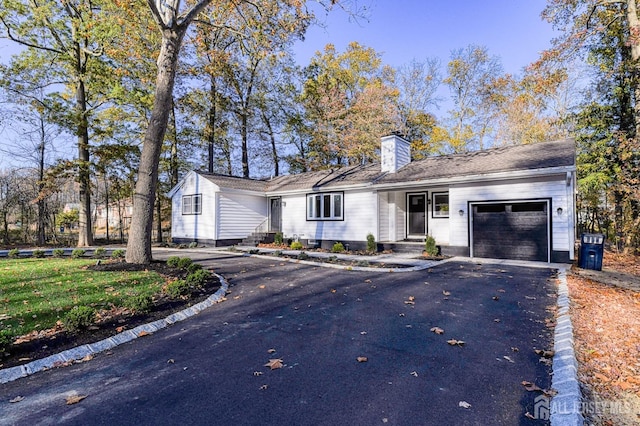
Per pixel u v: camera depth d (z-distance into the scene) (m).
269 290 6.77
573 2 12.54
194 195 17.38
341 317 5.00
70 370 3.33
